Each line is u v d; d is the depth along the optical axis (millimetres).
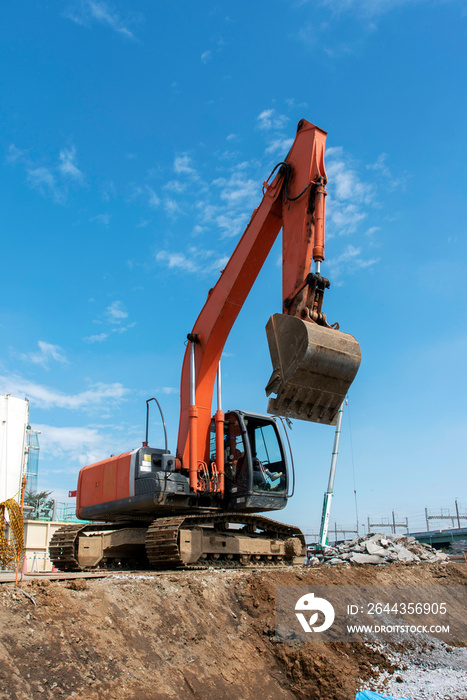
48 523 23906
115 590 8727
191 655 8164
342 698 8445
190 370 14172
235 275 13594
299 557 15375
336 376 10945
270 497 13898
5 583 8562
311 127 12516
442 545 53844
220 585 10289
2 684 5910
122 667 7133
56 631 7078
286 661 9023
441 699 8844
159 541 12367
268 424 15039
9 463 16297
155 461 14156
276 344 11055
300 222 12148
